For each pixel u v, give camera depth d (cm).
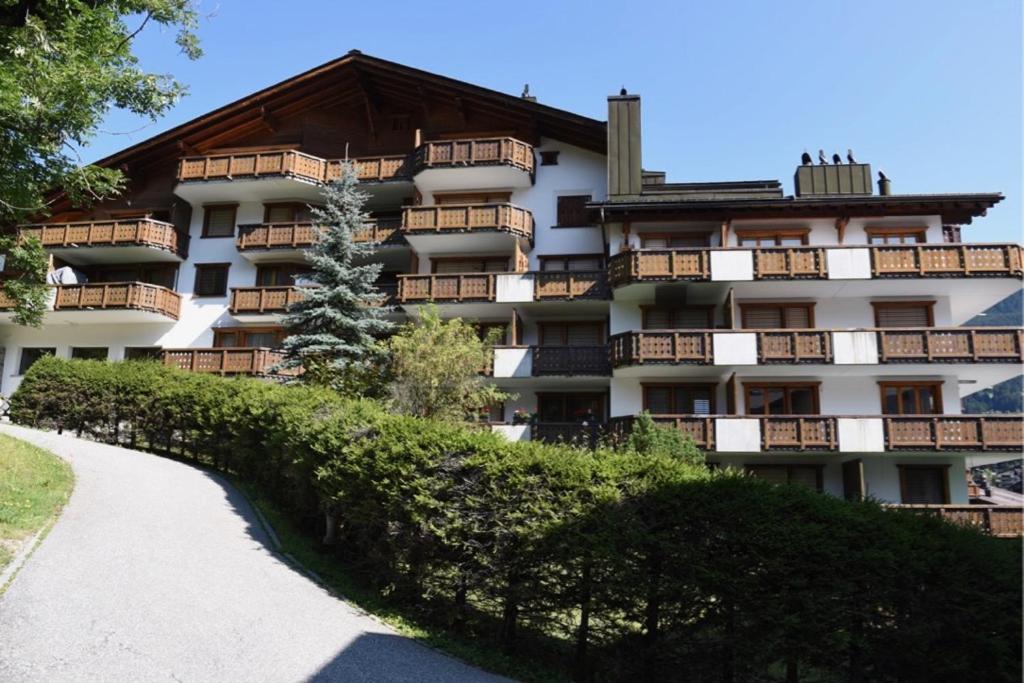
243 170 2762
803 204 2202
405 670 679
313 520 1209
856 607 625
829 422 2006
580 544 739
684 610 693
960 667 591
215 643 684
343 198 2073
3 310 2788
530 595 766
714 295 2275
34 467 1268
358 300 1959
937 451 1962
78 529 1005
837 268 2117
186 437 1883
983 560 609
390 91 2908
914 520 663
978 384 2328
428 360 1711
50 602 721
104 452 1675
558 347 2300
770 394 2203
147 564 906
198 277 2912
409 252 2712
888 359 2039
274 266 2870
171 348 2666
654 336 2120
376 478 938
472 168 2595
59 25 1383
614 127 2530
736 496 695
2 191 1548
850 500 700
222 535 1109
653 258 2186
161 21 1518
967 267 2072
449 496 848
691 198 2408
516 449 834
